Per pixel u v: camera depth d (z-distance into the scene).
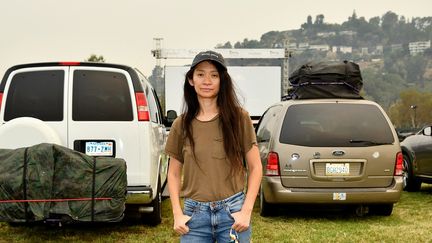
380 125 7.03
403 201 8.82
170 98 22.06
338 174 6.87
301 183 6.89
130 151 5.93
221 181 3.00
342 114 7.04
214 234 3.04
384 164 6.91
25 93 5.96
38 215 5.03
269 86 22.84
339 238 6.08
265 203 7.33
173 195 3.10
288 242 5.91
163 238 6.10
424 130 8.95
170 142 3.14
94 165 5.18
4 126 5.43
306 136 6.96
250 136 3.06
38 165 5.05
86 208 5.12
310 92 7.46
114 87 5.99
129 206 6.29
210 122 3.03
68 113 5.91
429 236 6.17
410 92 124.19
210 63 3.05
